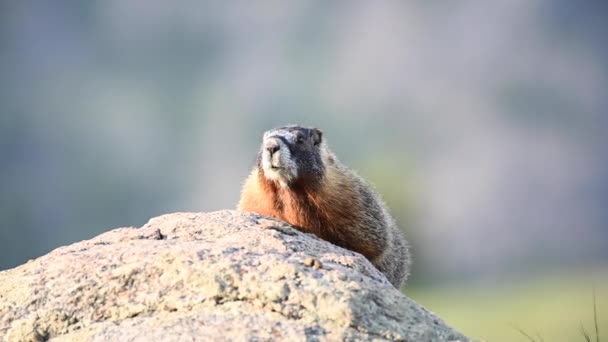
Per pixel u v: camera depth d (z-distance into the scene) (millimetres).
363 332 18172
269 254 19891
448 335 18969
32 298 19688
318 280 18922
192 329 18016
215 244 20438
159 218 22953
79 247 21453
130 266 19547
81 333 18953
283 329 17812
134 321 18828
